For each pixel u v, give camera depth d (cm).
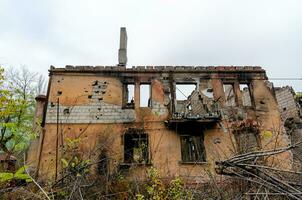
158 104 1534
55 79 1548
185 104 1501
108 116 1484
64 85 1538
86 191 543
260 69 1647
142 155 1354
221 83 1606
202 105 1495
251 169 415
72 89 1531
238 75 1633
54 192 456
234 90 1603
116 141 1406
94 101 1516
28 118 1525
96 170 708
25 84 2488
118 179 751
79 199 459
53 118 1452
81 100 1511
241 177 418
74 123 1448
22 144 410
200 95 1518
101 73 1585
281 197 434
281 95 1941
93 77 1573
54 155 1341
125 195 634
